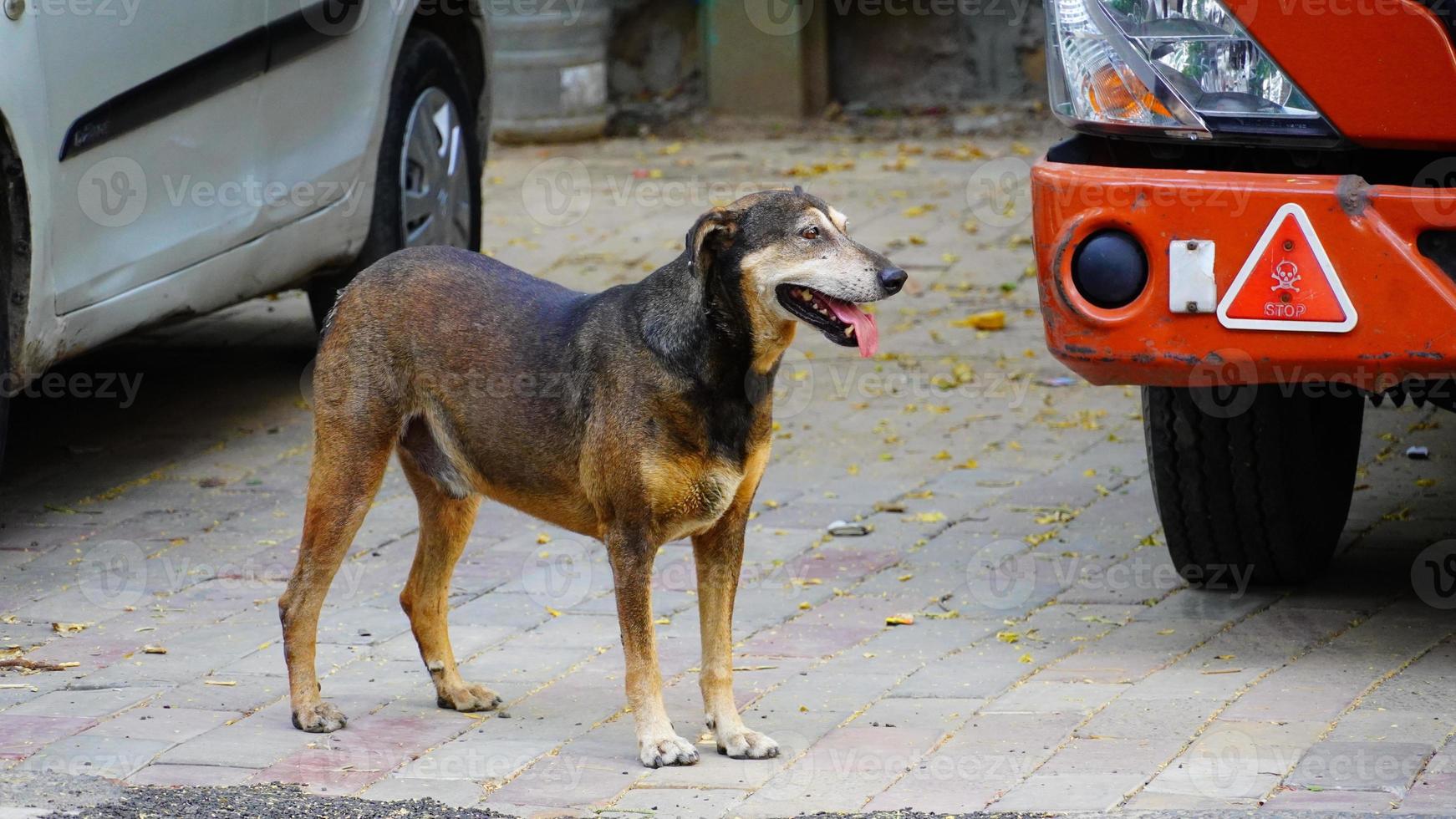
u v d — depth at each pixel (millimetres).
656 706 5844
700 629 6703
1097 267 6039
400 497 9133
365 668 6844
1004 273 13375
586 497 5988
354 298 6273
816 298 5648
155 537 8383
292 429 10141
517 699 6492
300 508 8820
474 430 6141
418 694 6547
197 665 6793
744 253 5609
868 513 8734
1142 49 6180
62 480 9242
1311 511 7219
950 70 19312
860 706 6262
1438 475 8938
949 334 12016
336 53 9625
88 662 6812
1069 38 6402
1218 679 6359
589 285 12961
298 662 6141
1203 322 5945
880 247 14117
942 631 7086
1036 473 9305
